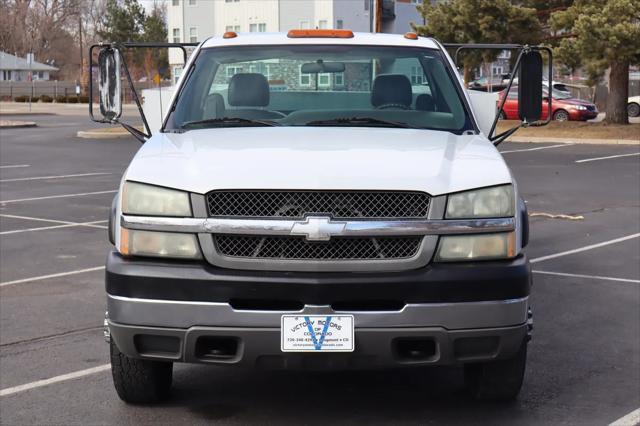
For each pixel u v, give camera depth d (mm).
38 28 110312
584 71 29984
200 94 5902
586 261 10094
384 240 4586
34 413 5320
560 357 6473
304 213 4555
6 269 9656
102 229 12336
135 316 4594
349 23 64562
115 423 5148
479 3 32281
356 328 4492
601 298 8336
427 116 5777
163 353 4691
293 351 4512
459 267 4586
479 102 6559
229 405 5449
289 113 5777
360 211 4590
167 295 4555
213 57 6113
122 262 4684
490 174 4750
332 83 5938
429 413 5316
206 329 4523
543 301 8219
